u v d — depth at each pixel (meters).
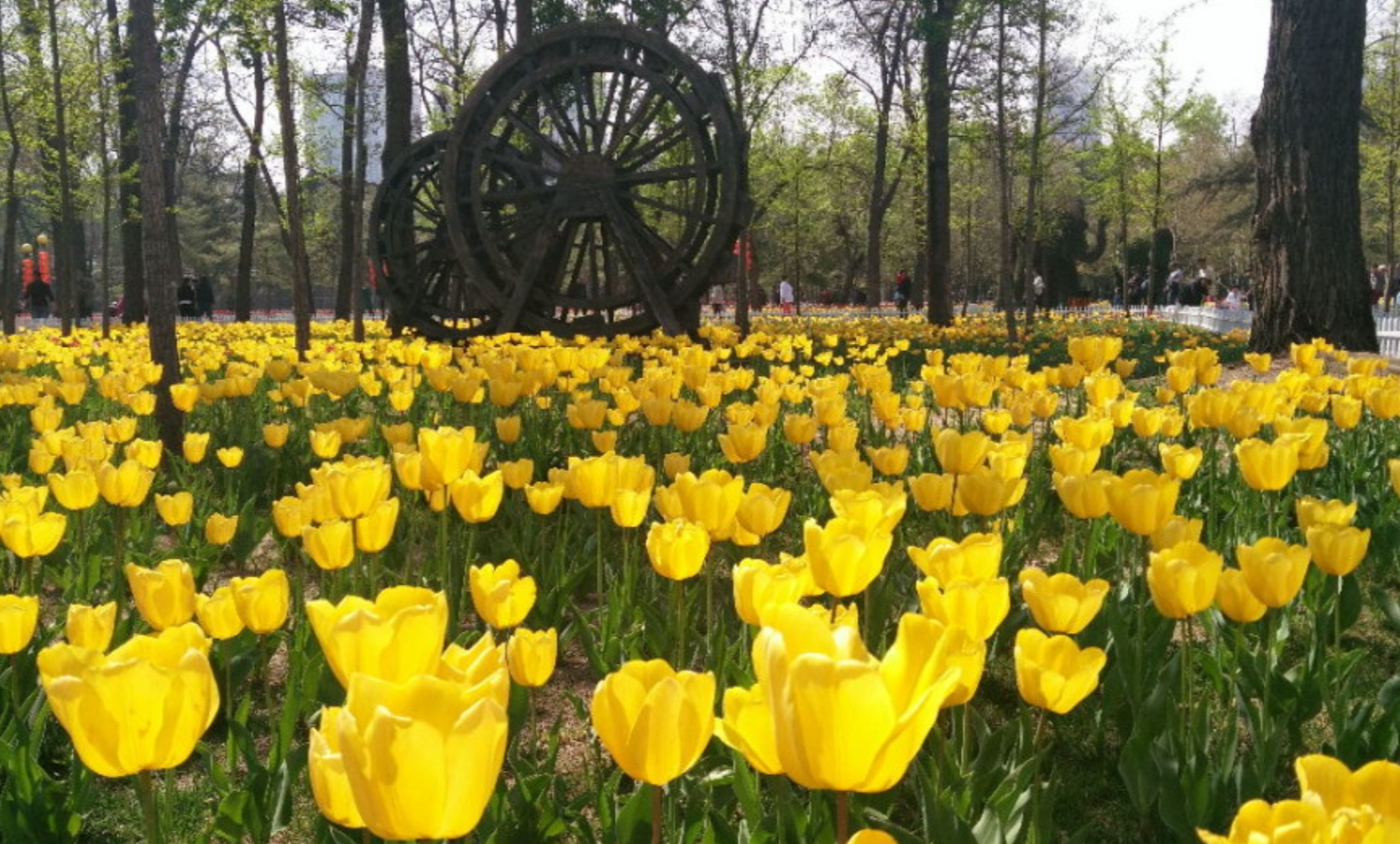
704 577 4.89
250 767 3.04
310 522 4.10
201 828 3.40
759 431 4.59
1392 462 3.89
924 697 1.30
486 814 2.65
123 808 3.57
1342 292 15.10
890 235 68.31
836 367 14.80
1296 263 15.26
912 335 21.14
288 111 16.11
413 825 1.25
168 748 1.62
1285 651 4.80
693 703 1.60
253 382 8.23
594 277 24.59
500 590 2.87
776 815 2.56
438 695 1.29
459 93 30.84
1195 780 2.93
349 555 3.36
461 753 1.23
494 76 20.98
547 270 21.39
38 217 63.94
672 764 1.63
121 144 27.95
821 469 4.39
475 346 12.23
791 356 11.47
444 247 22.64
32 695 3.44
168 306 8.21
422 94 37.59
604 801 2.77
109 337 21.12
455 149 21.14
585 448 7.84
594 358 9.09
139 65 8.04
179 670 1.59
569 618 5.15
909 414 6.39
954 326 23.16
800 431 5.64
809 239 64.81
